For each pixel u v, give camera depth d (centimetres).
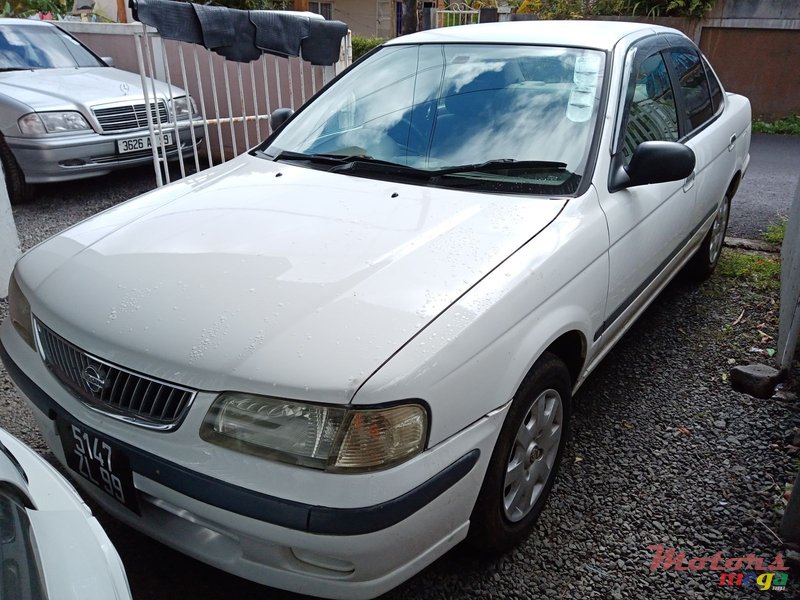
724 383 349
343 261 213
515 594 223
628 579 230
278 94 617
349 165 286
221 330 187
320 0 1959
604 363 367
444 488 185
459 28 353
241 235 232
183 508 184
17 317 237
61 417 204
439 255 217
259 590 224
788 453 294
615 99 289
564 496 268
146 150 639
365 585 180
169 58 735
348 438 171
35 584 128
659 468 285
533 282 217
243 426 177
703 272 454
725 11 1020
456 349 187
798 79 1017
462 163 275
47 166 584
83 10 1167
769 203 646
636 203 286
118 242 236
